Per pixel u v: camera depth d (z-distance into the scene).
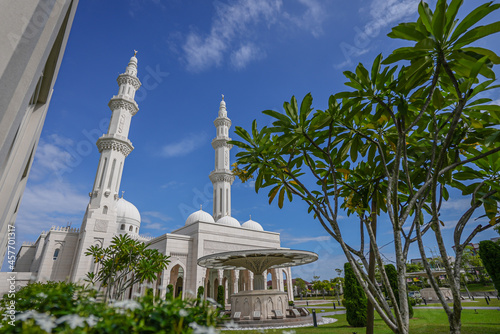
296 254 19.38
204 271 33.31
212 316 2.53
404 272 4.68
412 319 15.80
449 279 4.54
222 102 56.91
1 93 2.87
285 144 5.71
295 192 6.59
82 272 32.31
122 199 49.28
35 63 3.40
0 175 3.74
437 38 4.05
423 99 5.43
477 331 10.02
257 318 17.89
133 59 45.56
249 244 39.41
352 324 14.25
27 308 2.58
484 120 5.30
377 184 6.54
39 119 7.35
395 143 6.07
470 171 6.07
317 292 73.69
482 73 4.02
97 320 2.02
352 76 5.08
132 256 13.43
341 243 5.20
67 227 39.81
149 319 2.15
